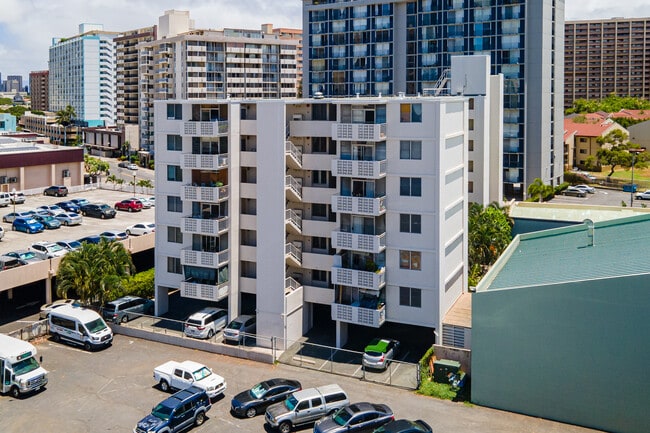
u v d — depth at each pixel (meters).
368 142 50.44
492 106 85.56
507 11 121.88
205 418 40.81
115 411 41.81
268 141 52.03
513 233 74.69
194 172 56.56
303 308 55.25
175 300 63.84
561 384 39.62
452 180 52.38
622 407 38.22
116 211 95.62
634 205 111.25
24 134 163.12
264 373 47.66
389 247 50.50
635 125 160.38
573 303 38.91
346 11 143.88
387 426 36.25
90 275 56.34
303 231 54.56
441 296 49.50
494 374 41.38
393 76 139.25
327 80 147.88
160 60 192.12
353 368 48.25
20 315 60.34
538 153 121.50
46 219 83.12
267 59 198.12
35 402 43.09
